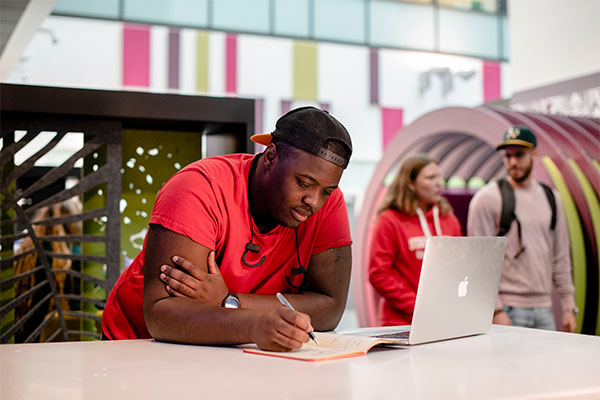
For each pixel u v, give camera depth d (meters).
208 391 0.93
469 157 5.98
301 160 1.47
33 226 3.12
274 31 8.22
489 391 0.93
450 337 1.50
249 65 9.63
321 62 10.07
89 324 3.14
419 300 1.37
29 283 3.04
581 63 5.75
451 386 0.97
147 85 9.05
